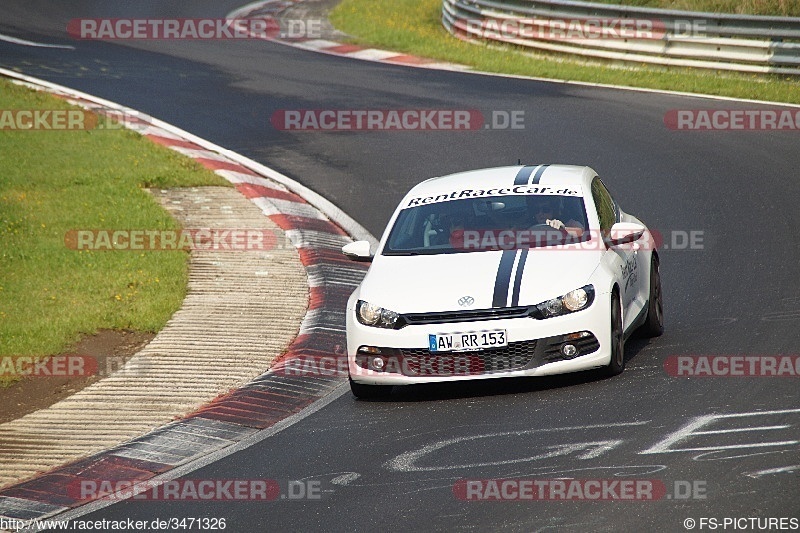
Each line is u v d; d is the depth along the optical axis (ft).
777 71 237.66
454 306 90.02
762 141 191.52
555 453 74.49
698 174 174.81
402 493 70.49
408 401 93.40
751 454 70.08
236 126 222.48
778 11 265.95
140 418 94.63
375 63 284.61
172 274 135.13
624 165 183.73
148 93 247.91
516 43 293.43
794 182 164.96
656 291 107.45
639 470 69.31
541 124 214.28
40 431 92.12
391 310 91.61
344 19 355.36
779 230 142.51
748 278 123.95
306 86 256.93
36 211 154.61
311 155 202.18
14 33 314.35
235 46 312.50
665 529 59.77
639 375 91.97
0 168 174.50
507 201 103.65
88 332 115.96
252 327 119.14
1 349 109.19
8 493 79.20
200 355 110.63
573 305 89.40
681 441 74.08
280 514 69.46
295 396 98.78
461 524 63.77
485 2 305.73
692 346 100.17
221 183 178.91
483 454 76.28
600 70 260.01
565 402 86.48
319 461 79.87
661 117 213.66
